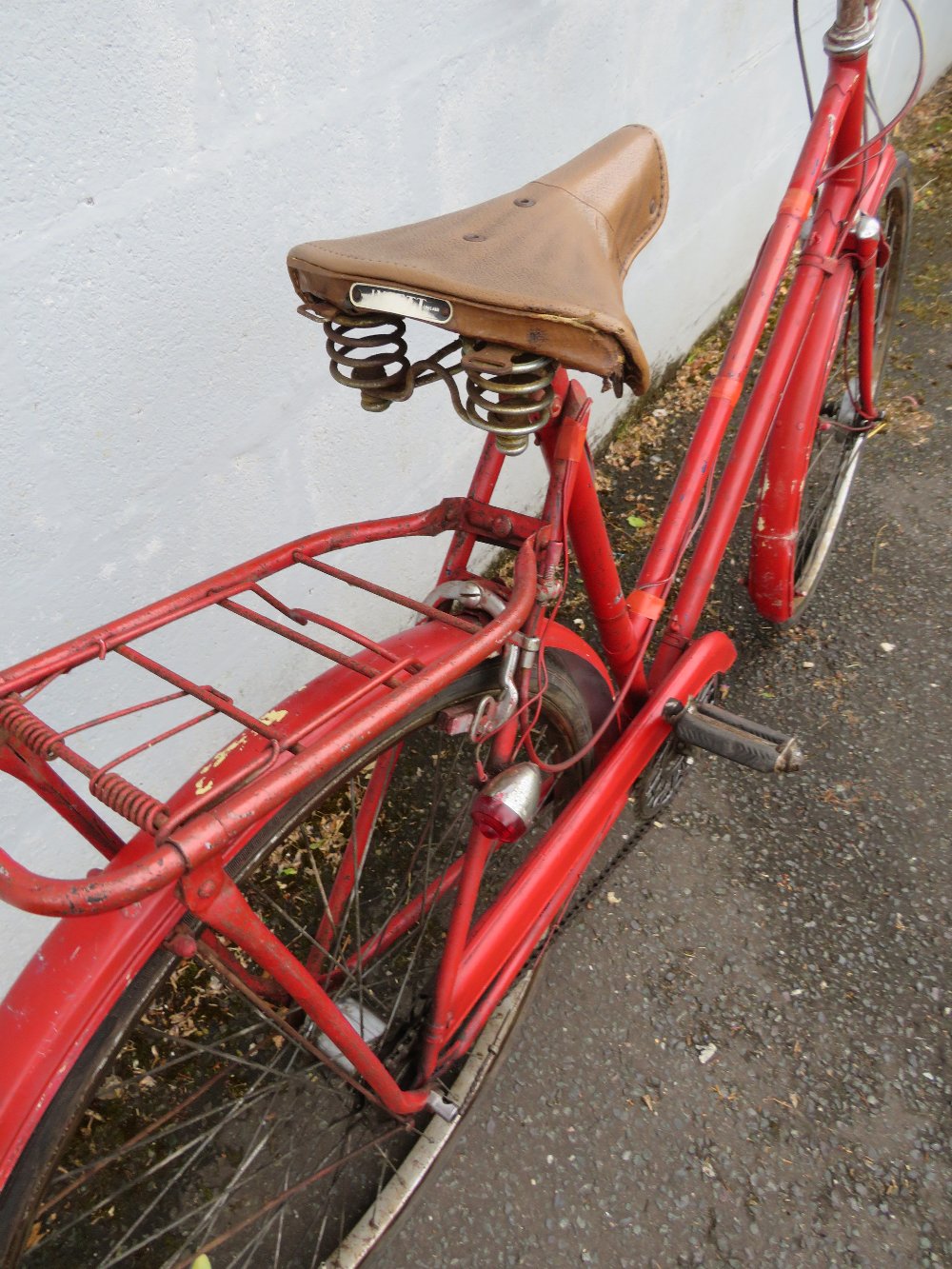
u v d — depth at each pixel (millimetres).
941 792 1953
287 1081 1352
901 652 2250
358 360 983
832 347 1802
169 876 653
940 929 1736
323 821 1938
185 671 1659
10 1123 840
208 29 1271
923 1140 1475
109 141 1213
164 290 1362
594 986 1693
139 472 1439
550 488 1133
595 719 1480
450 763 2027
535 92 1969
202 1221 1270
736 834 1909
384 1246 1342
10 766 879
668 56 2363
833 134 1563
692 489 1554
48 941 917
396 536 1207
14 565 1322
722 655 1644
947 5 4250
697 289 3062
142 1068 1595
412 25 1597
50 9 1092
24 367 1227
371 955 1437
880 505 2641
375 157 1635
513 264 897
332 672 1096
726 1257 1374
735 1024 1632
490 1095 1562
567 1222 1424
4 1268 881
